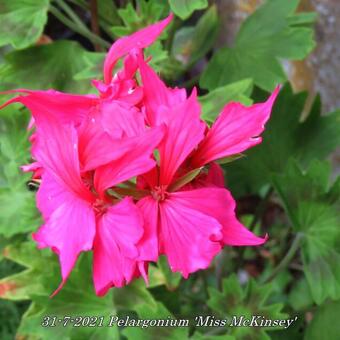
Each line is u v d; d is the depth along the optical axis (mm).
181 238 137
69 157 138
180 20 244
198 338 216
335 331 237
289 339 264
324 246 227
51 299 231
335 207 224
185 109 137
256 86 261
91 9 247
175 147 138
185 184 145
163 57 217
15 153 252
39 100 141
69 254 140
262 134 262
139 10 237
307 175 224
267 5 251
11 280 250
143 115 141
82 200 144
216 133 146
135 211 135
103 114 139
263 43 246
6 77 243
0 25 229
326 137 262
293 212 228
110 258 139
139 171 132
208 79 244
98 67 226
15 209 252
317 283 226
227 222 138
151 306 230
